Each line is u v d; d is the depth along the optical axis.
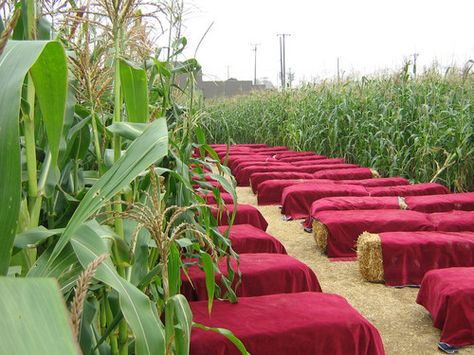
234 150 14.37
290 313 2.57
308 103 13.04
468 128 7.76
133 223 1.90
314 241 6.52
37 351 0.46
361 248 4.90
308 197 7.51
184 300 1.50
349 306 2.72
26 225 1.37
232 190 2.79
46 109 1.19
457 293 3.42
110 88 2.29
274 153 13.13
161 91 2.85
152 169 1.39
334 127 11.05
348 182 8.10
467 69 8.36
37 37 1.53
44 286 0.53
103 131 1.92
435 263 4.69
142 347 1.23
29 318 0.49
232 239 4.29
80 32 2.02
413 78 9.61
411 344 3.59
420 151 8.47
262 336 2.33
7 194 0.94
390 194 7.19
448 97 8.57
